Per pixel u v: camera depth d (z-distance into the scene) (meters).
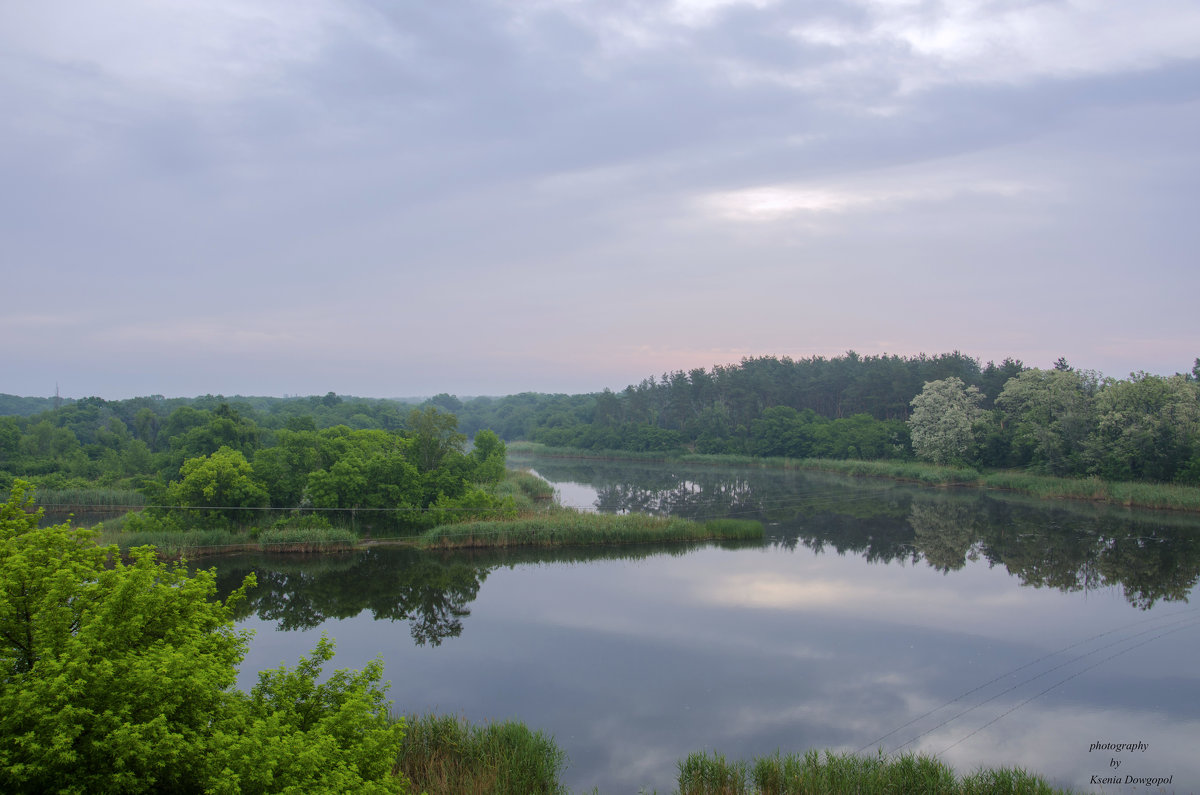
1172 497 59.62
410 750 17.47
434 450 56.00
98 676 8.06
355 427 128.62
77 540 10.81
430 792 15.75
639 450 141.25
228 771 7.62
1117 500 63.81
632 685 23.69
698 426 138.38
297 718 10.27
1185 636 28.19
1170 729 20.56
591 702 22.38
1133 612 31.41
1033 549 45.12
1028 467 79.94
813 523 56.25
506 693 23.06
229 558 43.28
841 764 17.23
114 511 60.84
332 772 8.71
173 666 8.52
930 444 90.00
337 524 49.34
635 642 27.92
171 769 7.95
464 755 17.45
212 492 47.44
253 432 69.88
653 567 41.16
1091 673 24.59
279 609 33.19
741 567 40.94
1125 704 22.22
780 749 19.33
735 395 135.62
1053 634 28.55
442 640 28.33
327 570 40.59
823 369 143.88
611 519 49.91
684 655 26.50
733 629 29.52
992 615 31.20
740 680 24.08
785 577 38.50
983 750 19.31
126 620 9.34
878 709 21.89
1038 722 21.02
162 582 10.67
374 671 11.09
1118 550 44.41
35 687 7.56
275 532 44.66
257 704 10.27
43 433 85.50
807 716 21.39
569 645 27.64
